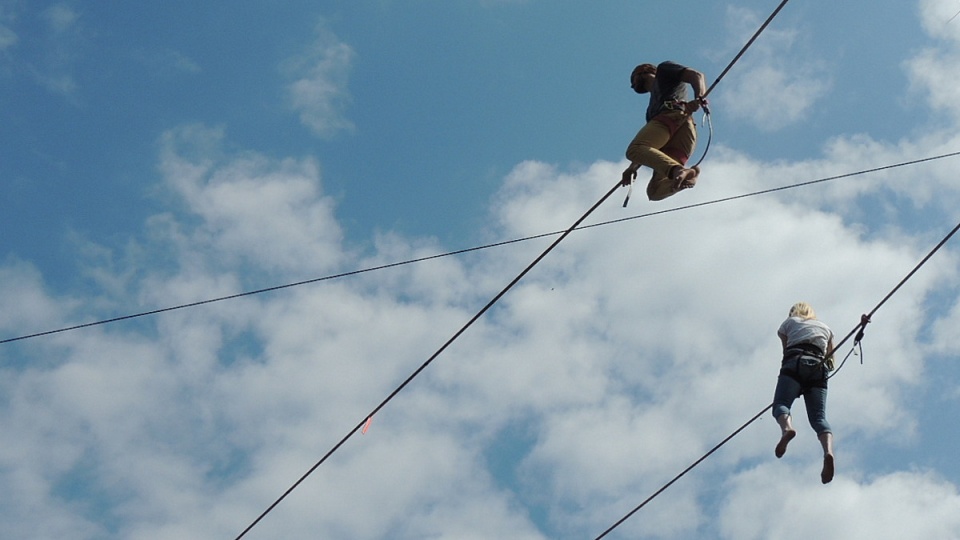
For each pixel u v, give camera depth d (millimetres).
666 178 9617
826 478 9820
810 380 10461
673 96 9891
